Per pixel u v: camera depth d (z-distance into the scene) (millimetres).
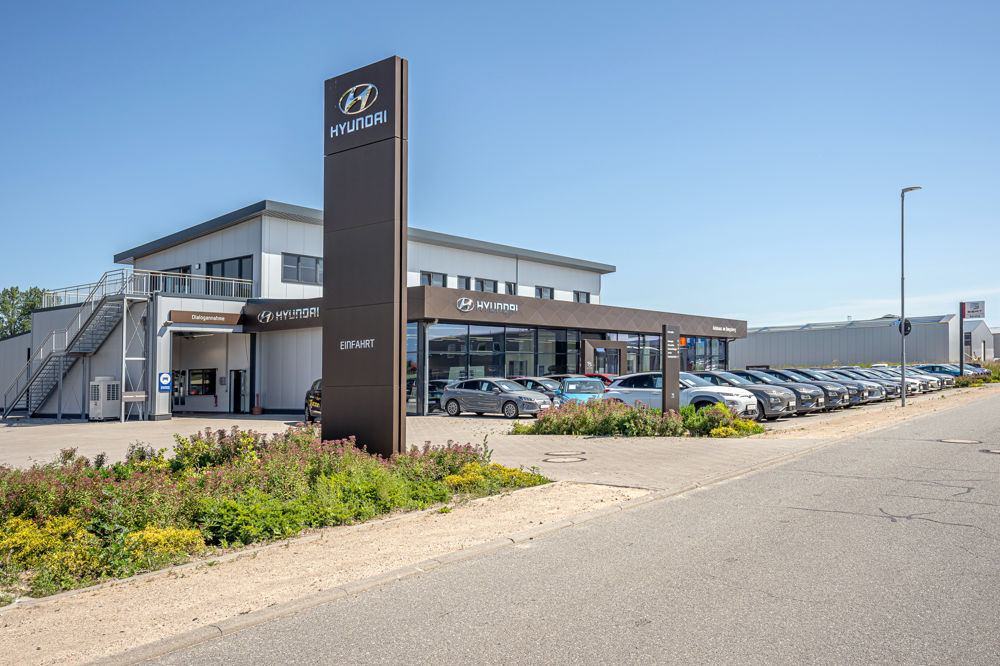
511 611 5195
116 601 5535
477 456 11531
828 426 18531
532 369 31547
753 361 68062
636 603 5293
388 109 12156
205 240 35438
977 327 67188
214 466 10695
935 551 6520
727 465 12141
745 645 4449
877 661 4172
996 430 16875
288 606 5324
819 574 5902
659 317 38094
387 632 4836
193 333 32875
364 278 12312
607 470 11883
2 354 37812
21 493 8188
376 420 11977
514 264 42344
